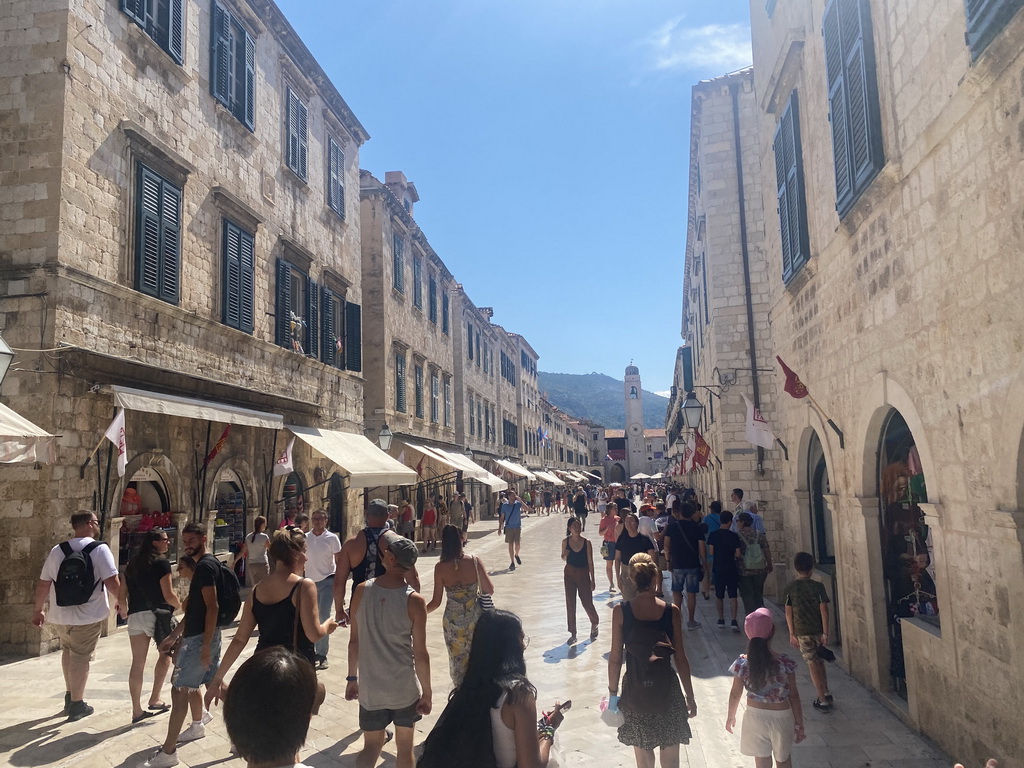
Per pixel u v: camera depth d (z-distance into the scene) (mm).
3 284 9594
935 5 5379
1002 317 4629
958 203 5195
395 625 5191
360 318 21719
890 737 6344
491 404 46094
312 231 18531
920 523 7258
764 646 4984
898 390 6453
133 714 6754
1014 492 4605
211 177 13672
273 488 15516
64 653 6918
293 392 16922
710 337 18156
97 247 10406
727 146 17078
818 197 9008
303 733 2189
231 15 14625
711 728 6797
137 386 11023
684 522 11555
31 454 7438
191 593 6031
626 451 127000
